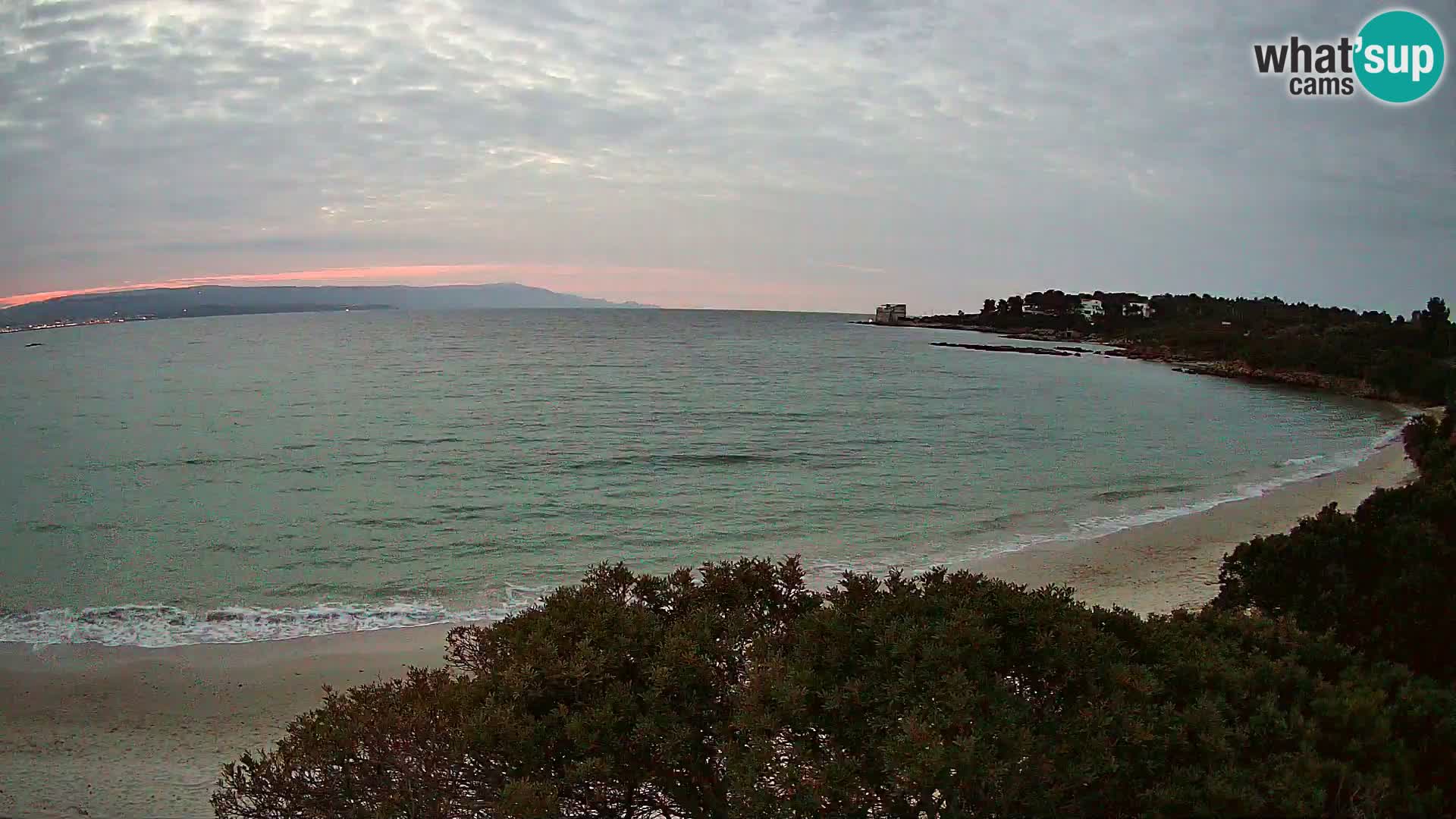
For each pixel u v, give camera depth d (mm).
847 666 4547
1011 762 3785
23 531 21062
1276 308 138750
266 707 11242
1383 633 7805
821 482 27562
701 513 23047
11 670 12406
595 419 42125
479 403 48938
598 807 4387
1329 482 27484
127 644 13461
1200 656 4848
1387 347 73188
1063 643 4480
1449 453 23656
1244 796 3721
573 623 5191
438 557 18828
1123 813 4004
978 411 47562
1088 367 86750
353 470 29141
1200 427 42469
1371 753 4270
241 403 49062
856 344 124375
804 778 3965
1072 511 23391
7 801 8523
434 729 4457
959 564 18016
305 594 16156
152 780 9109
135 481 27453
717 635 5242
